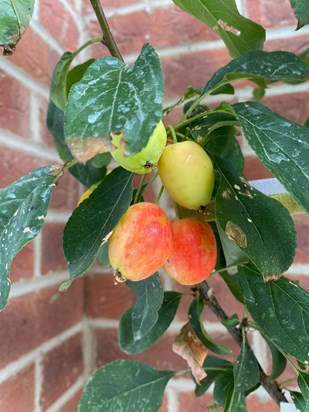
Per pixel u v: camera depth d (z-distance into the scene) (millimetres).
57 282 307
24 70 289
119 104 113
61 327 305
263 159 126
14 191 157
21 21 147
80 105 117
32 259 281
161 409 313
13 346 252
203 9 227
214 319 307
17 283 263
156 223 145
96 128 109
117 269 144
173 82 328
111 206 153
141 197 177
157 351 318
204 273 167
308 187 125
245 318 208
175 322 315
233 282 225
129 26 342
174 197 151
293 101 304
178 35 331
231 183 155
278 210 151
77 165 249
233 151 221
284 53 191
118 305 331
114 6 346
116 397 222
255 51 194
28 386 262
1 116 263
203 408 305
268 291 179
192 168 144
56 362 294
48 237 301
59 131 244
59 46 331
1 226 153
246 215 151
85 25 356
